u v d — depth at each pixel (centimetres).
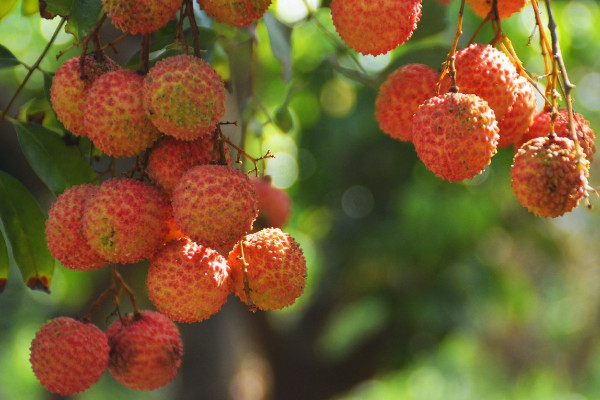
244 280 64
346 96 152
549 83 66
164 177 63
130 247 62
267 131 130
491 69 64
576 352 319
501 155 146
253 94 89
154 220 62
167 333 68
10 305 246
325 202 165
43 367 67
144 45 64
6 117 71
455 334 157
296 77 126
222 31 81
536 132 66
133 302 69
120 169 87
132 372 68
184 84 61
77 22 67
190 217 61
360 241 159
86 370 67
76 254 64
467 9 125
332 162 160
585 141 65
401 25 64
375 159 160
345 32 64
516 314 178
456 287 156
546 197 63
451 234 156
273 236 65
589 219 246
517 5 68
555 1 147
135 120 62
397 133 69
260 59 129
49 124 74
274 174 146
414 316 153
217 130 63
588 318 311
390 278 158
